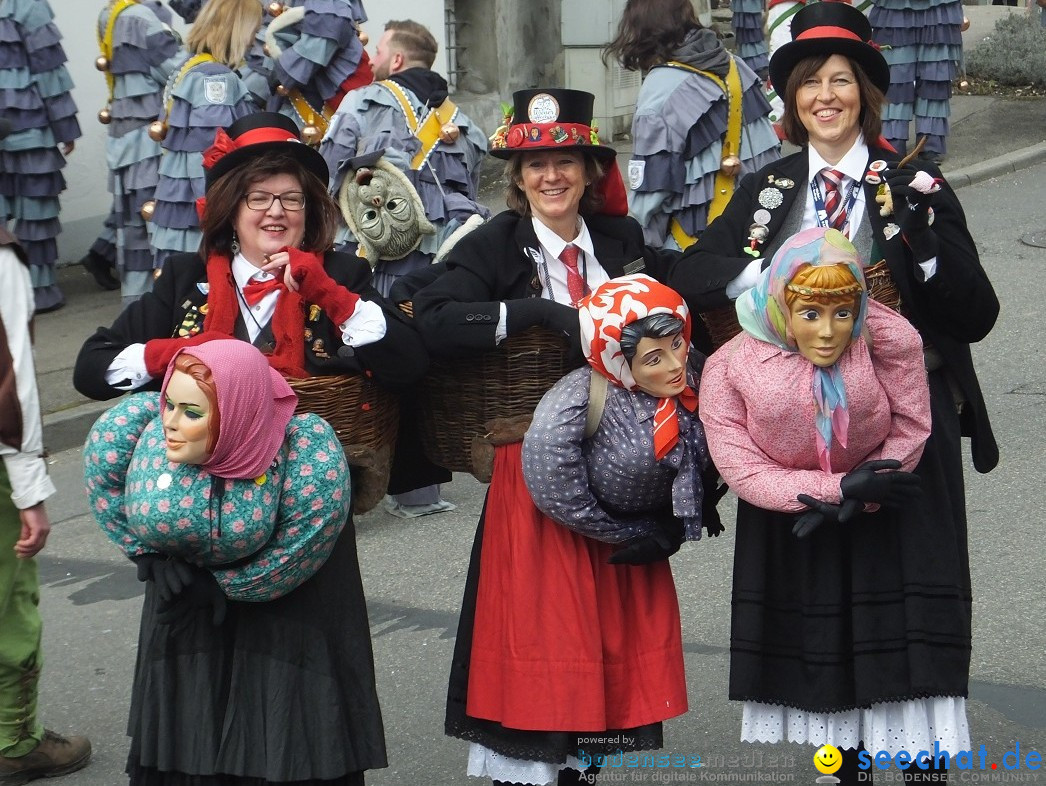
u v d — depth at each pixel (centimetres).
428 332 463
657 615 472
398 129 789
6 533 533
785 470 439
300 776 435
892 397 438
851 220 483
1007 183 1584
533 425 446
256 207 461
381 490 476
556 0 1838
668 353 441
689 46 813
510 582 465
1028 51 2002
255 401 406
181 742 438
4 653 555
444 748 600
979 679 612
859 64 481
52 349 1176
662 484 454
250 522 409
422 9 1714
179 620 420
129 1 1157
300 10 1009
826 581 455
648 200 822
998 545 744
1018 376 1003
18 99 1214
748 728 474
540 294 489
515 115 482
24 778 583
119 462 424
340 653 447
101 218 1454
